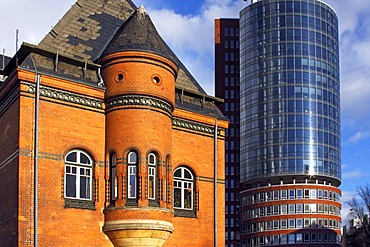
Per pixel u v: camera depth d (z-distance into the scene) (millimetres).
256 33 128500
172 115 24562
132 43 22219
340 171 125812
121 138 21688
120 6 28562
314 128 121125
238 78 152375
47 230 19734
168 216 22031
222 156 26672
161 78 22641
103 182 21766
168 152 22906
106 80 22422
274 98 123375
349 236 114562
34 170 19719
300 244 110312
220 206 25953
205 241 24859
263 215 116312
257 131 124438
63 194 20469
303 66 123688
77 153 21422
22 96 19906
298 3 126562
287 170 119000
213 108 27188
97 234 21172
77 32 25000
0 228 20938
